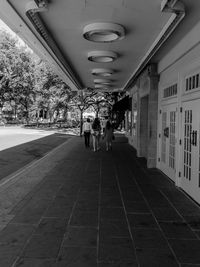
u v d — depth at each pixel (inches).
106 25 264.1
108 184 341.7
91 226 208.1
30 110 2123.5
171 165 372.5
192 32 273.7
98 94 1437.0
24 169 440.8
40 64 1770.4
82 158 559.8
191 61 288.5
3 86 1749.5
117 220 221.1
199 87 268.7
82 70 539.2
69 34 306.3
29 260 158.1
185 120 311.9
